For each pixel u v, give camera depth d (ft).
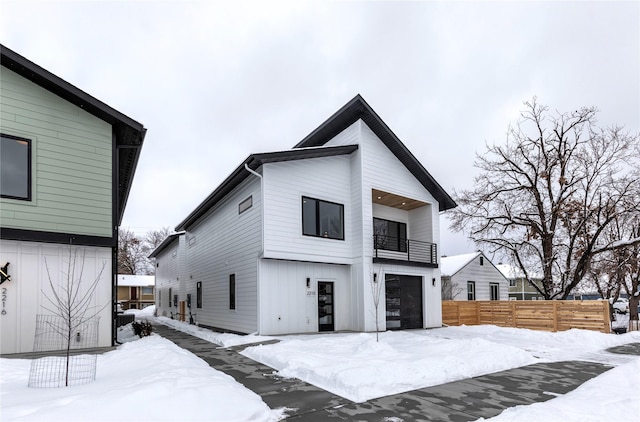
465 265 79.00
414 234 56.59
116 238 31.32
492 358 25.17
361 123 46.34
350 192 46.68
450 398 17.65
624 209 53.98
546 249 59.62
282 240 39.52
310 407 16.29
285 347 29.43
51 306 26.99
